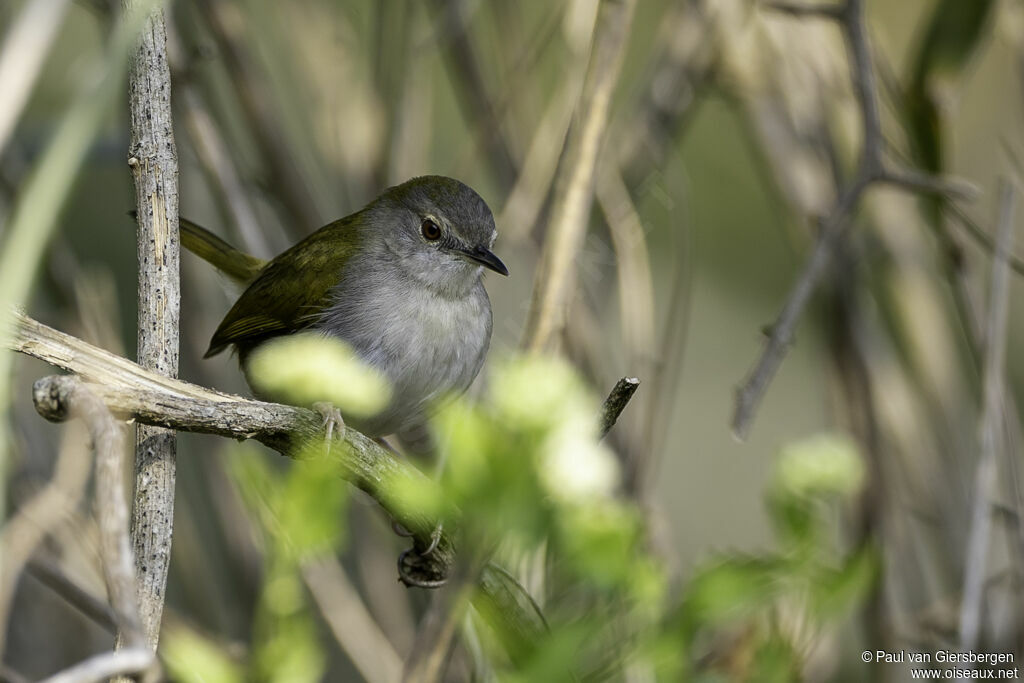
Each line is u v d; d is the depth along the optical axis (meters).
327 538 4.92
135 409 5.50
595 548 4.93
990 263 11.48
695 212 15.16
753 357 14.95
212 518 11.75
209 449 10.60
